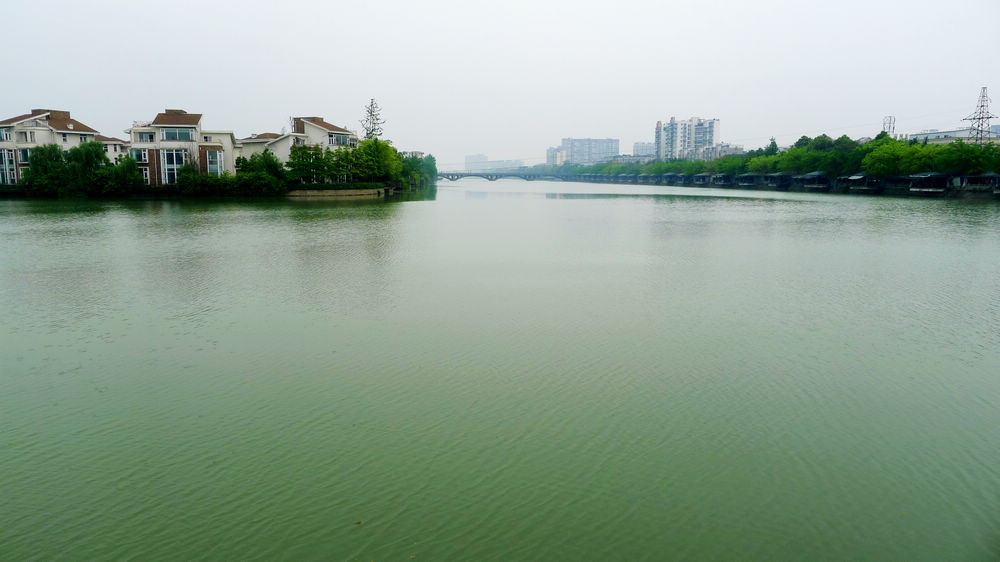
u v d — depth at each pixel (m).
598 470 11.96
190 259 34.53
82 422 14.09
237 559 9.46
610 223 58.31
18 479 11.73
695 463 12.22
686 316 22.31
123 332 20.64
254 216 62.75
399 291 26.20
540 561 9.45
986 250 38.78
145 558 9.50
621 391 15.61
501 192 152.12
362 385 16.03
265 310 23.16
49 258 35.00
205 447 12.89
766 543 9.90
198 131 98.88
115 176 88.25
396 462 12.25
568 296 25.30
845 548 9.80
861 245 41.16
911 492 11.28
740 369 17.14
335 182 101.38
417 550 9.67
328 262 33.56
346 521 10.40
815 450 12.75
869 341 19.64
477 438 13.20
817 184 129.75
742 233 48.84
